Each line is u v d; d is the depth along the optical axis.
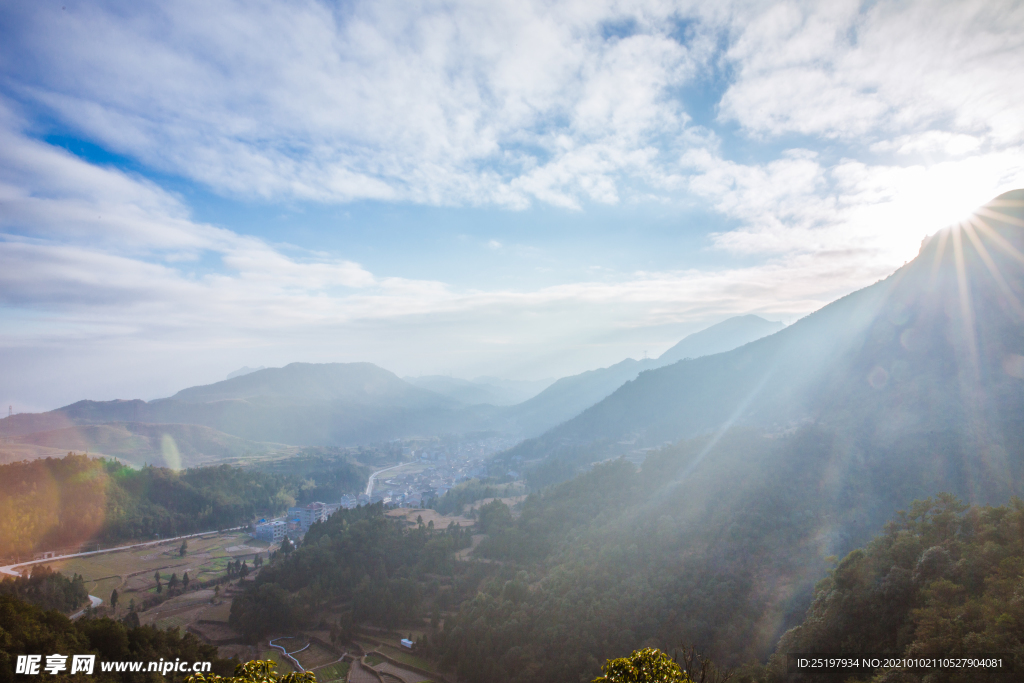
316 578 153.75
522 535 150.88
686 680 31.53
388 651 123.56
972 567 59.38
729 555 100.69
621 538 117.50
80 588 155.25
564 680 86.94
